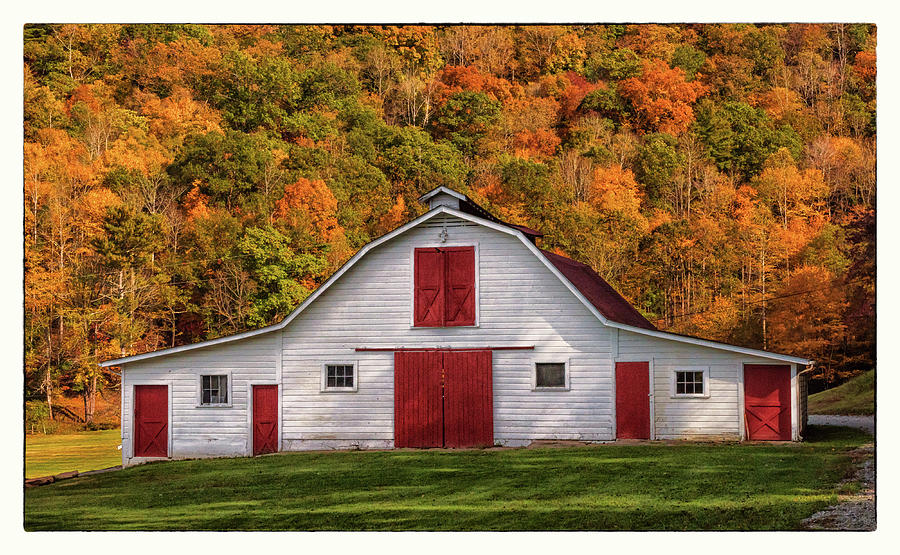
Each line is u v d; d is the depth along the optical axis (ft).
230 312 192.65
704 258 185.98
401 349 97.35
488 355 95.91
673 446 90.12
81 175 195.52
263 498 79.20
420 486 79.61
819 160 188.75
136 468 96.22
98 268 189.98
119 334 184.96
